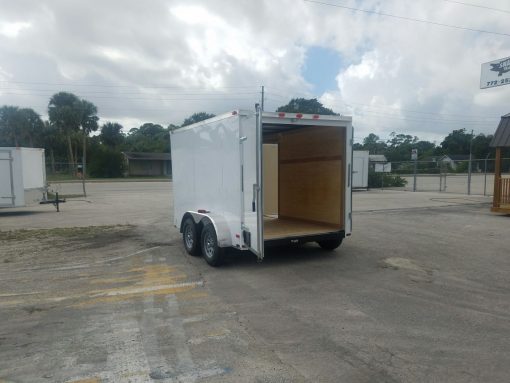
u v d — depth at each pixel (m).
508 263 7.25
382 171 34.25
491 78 16.39
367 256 7.86
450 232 10.45
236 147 6.60
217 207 7.38
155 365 3.69
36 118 59.06
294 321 4.69
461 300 5.33
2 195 15.16
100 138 71.50
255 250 6.44
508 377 3.40
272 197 10.35
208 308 5.16
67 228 11.87
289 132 9.56
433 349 3.93
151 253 8.47
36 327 4.62
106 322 4.73
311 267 7.09
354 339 4.18
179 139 9.06
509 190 14.47
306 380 3.39
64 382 3.42
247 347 4.03
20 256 8.29
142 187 34.78
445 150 82.31
